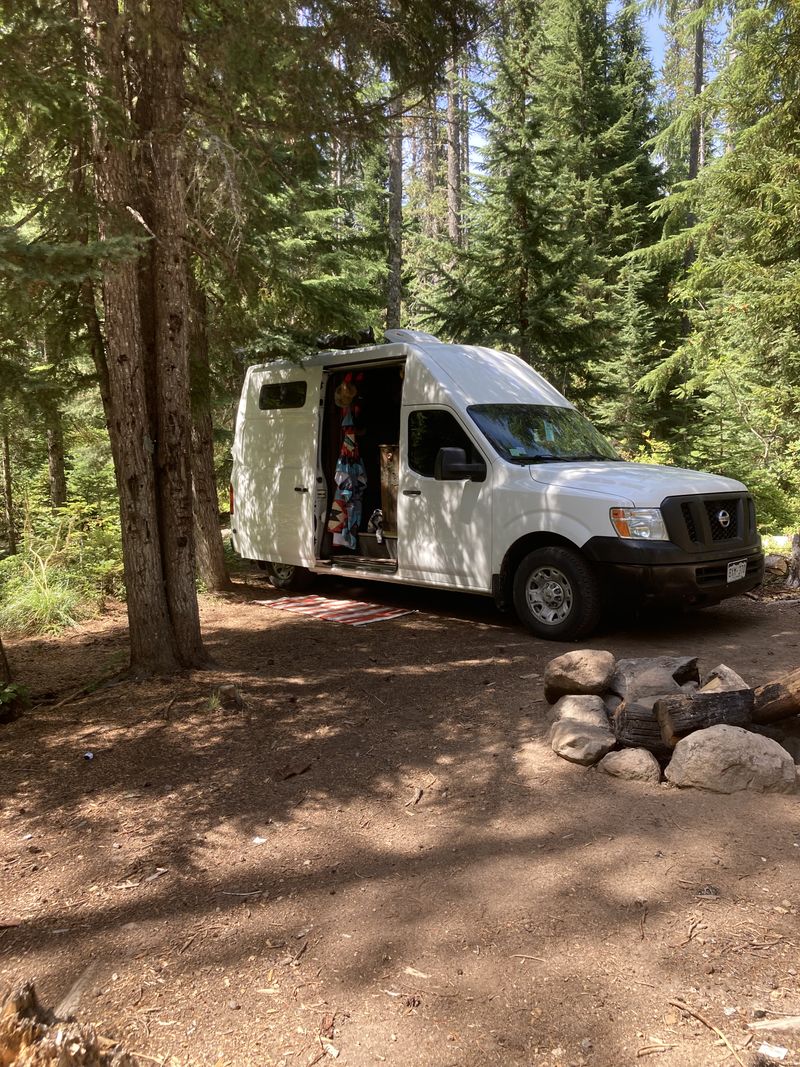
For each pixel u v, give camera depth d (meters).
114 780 3.90
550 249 11.85
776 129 10.39
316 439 8.38
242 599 8.71
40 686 5.68
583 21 21.50
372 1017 2.18
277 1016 2.21
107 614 8.27
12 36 3.97
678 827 3.15
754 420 13.89
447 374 7.18
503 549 6.56
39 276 3.51
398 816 3.40
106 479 13.27
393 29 5.50
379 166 13.38
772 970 2.28
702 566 5.86
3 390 5.48
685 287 13.25
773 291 10.16
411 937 2.53
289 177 6.43
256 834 3.30
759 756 3.41
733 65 11.46
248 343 8.56
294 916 2.69
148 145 5.18
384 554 8.09
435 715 4.63
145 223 5.21
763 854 2.92
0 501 13.54
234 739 4.36
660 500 5.84
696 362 14.21
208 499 9.05
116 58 4.86
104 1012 2.24
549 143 11.83
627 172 21.27
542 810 3.38
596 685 4.29
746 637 6.13
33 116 4.46
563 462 6.85
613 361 17.11
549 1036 2.08
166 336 5.26
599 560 5.90
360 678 5.43
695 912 2.58
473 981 2.31
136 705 4.96
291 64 5.18
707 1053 1.99
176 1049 2.09
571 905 2.66
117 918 2.73
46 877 3.03
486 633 6.67
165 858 3.13
